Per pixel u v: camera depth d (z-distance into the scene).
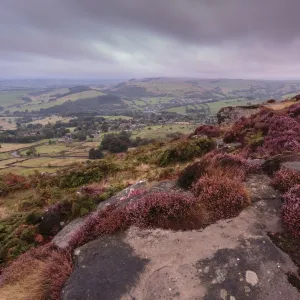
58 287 6.21
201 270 5.64
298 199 6.65
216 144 19.80
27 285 7.11
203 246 6.26
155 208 7.36
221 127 26.48
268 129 18.36
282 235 6.29
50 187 18.22
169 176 14.58
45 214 11.10
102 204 11.02
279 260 5.65
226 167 9.21
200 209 7.32
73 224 10.10
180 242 6.49
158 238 6.72
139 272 5.82
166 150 19.39
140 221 7.22
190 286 5.35
